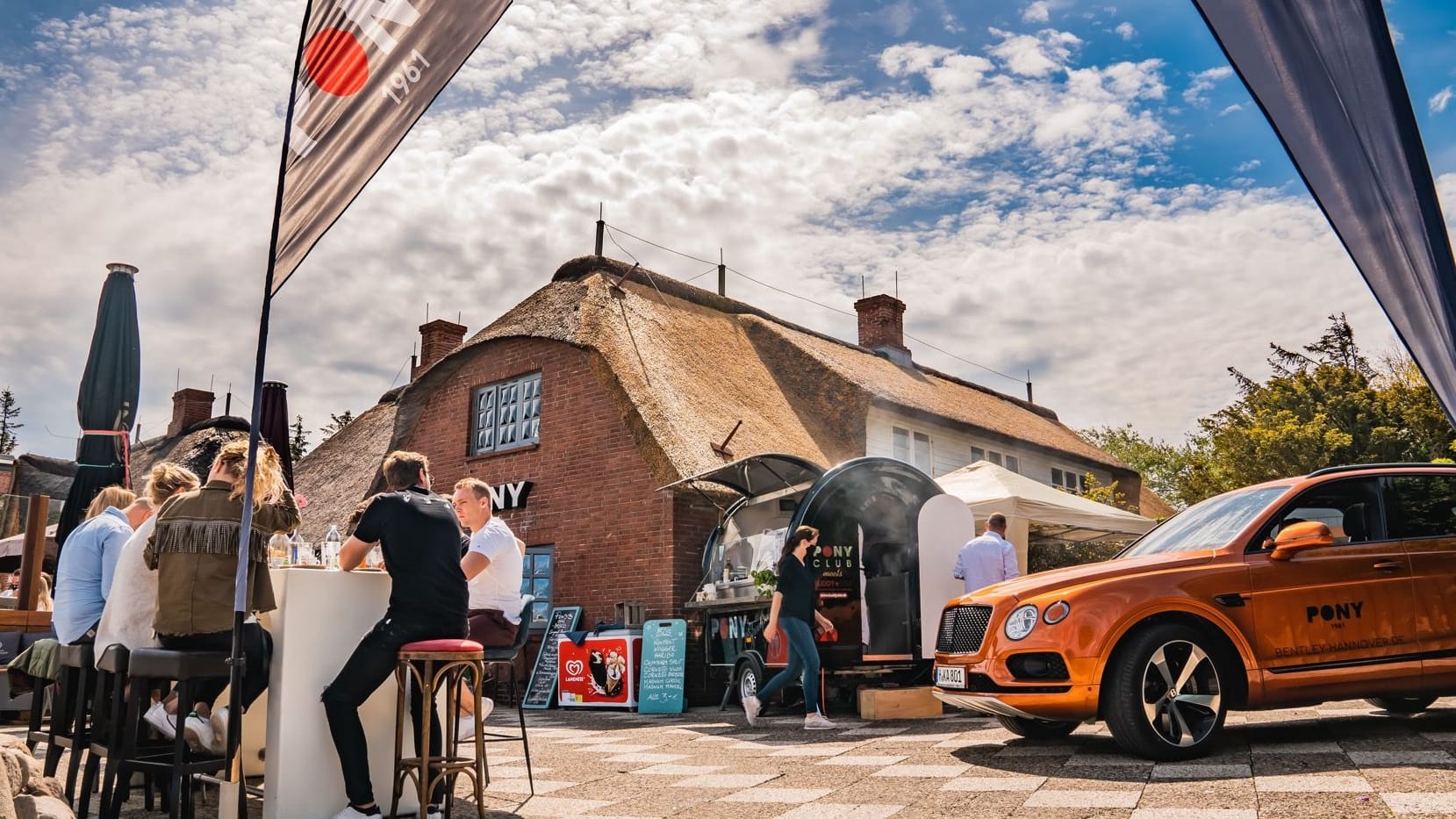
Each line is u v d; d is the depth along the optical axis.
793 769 5.80
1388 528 5.93
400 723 4.55
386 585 4.89
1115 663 5.39
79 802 4.67
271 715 4.54
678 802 4.90
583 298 15.78
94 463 9.37
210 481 4.63
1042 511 12.19
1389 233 3.98
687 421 14.00
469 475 16.55
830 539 11.04
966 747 6.32
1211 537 6.00
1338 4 4.12
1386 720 6.45
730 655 11.38
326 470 19.55
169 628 4.43
